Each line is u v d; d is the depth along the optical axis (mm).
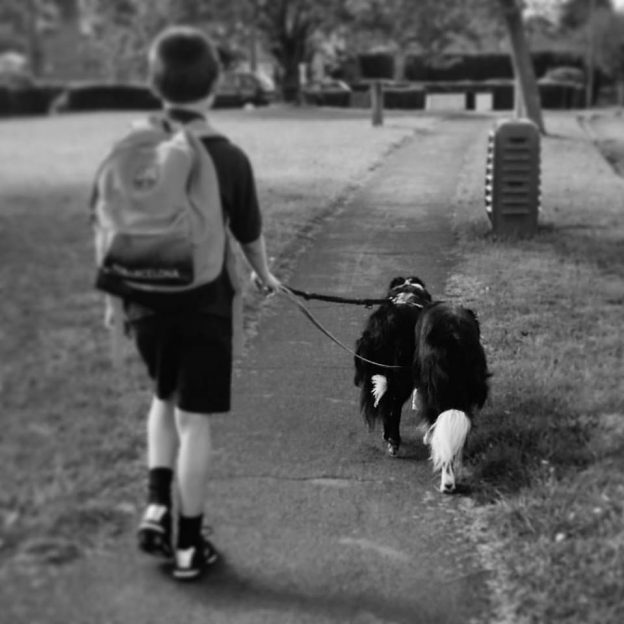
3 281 7969
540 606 3615
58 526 4012
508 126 11328
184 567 3703
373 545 4152
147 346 3643
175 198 3365
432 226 12383
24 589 3582
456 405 4691
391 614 3619
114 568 3771
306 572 3881
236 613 3537
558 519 4242
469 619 3615
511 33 27203
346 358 6828
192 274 3436
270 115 35750
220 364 3650
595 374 6320
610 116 39938
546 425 5336
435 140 25453
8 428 5109
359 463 5051
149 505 3678
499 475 4824
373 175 17906
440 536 4266
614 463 4875
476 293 8742
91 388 5836
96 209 3508
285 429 5473
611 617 3510
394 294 5480
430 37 31672
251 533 4191
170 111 3613
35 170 10641
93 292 7914
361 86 48312
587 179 17406
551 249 10836
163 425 3789
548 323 7691
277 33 43438
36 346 6609
